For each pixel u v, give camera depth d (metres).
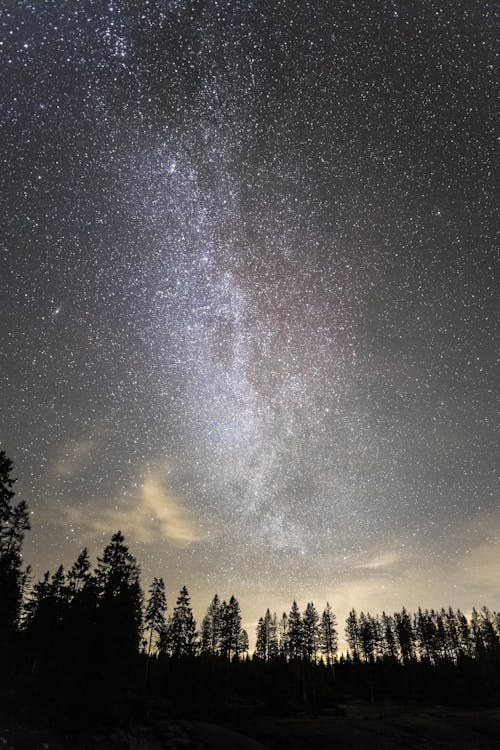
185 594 58.81
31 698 32.84
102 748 28.61
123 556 45.16
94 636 39.72
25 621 42.75
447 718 51.38
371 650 79.44
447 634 88.69
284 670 68.88
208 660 61.22
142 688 49.09
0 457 33.31
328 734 43.41
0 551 34.47
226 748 35.75
